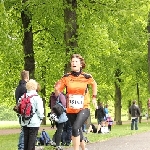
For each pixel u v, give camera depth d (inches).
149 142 756.6
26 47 1080.2
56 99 601.3
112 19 1019.3
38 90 468.4
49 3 956.6
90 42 1049.5
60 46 1133.1
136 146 668.1
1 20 843.4
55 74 1358.3
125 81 1984.5
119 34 1129.4
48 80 1411.2
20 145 507.2
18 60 1230.9
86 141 736.3
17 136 997.2
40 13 1009.5
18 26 1081.4
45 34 1176.2
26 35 1079.6
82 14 1007.6
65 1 946.7
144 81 1942.7
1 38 873.5
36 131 430.0
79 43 959.6
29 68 1083.3
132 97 2500.0
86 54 987.3
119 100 1910.7
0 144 708.7
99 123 1080.2
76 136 374.0
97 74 1593.3
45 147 614.5
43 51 1263.5
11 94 1636.3
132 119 1257.4
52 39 1154.0
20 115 430.0
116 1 981.8
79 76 386.6
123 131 1154.7
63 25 992.2
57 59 1149.7
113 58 1598.2
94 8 989.2
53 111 583.8
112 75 1681.8
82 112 381.7
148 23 1229.7
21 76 491.2
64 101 586.9
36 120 426.9
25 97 427.5
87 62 1091.3
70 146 653.3
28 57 1083.3
